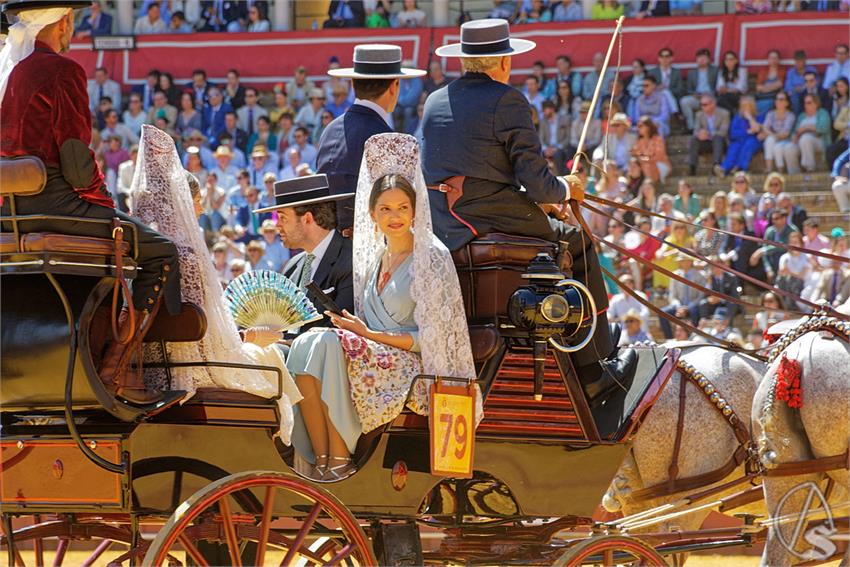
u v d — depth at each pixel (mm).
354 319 22359
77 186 19328
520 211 24094
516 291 22609
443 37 76062
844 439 28000
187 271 20766
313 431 22219
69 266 18938
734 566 42062
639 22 73062
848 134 70625
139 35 76750
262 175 69938
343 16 79000
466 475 21922
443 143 24250
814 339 28578
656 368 25391
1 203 19578
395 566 22000
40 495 20125
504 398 22844
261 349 21844
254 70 76438
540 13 75875
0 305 19953
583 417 23359
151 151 21047
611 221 60750
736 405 31719
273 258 59562
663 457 31328
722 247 60344
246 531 23203
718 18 72500
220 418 20375
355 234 23391
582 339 24812
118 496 19469
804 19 71875
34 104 19406
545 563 24969
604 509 35062
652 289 59594
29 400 19812
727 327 57781
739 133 71438
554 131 71125
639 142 69562
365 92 28375
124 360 19516
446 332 22156
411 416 22062
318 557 23609
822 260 58750
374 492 21656
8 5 19953
